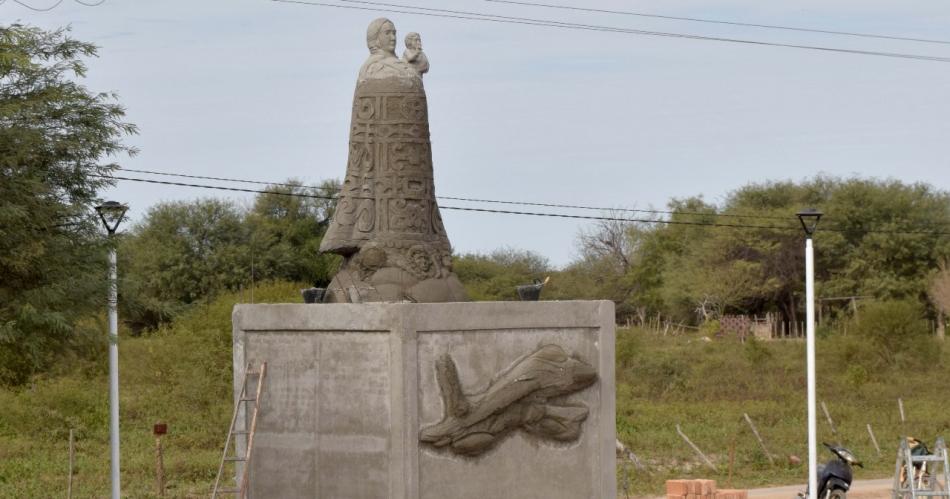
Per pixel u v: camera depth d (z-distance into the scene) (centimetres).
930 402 4350
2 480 2756
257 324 1811
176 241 6538
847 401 4344
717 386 4631
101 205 2111
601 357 1847
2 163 2000
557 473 1803
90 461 2966
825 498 2562
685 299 7675
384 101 1831
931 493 2517
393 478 1670
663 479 2964
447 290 1834
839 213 7475
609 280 8269
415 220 1834
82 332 2128
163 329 4138
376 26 1867
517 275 7131
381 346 1692
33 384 3462
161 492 2597
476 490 1728
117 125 2139
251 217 6769
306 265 6588
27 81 2080
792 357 5275
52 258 2053
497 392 1731
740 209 7819
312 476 1756
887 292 7200
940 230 7450
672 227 8175
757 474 3077
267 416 1806
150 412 3606
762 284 7412
